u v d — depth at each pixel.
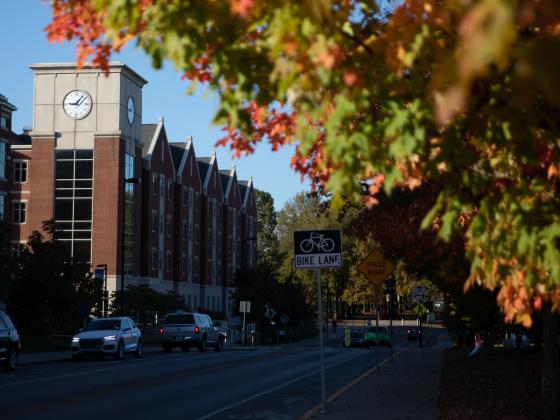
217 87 5.98
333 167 6.68
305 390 18.55
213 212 88.00
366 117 6.15
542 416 12.40
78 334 33.38
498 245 5.78
